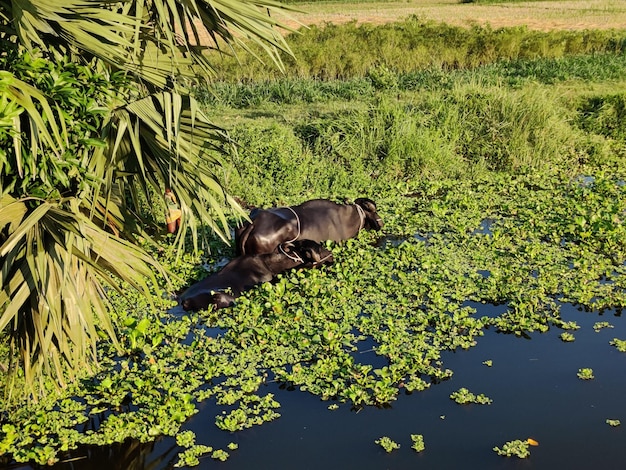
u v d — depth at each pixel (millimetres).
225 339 7828
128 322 7441
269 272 9273
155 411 6469
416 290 8883
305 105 18422
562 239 10656
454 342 7699
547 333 7961
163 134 5449
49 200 5195
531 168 14555
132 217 5965
